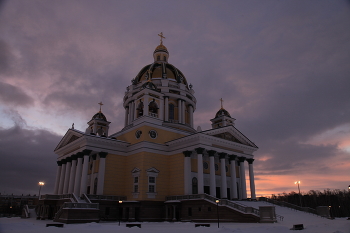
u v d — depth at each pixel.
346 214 108.12
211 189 45.47
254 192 53.91
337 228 25.20
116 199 46.53
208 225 30.06
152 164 48.19
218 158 54.81
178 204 44.66
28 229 26.61
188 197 44.12
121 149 51.03
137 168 47.47
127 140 53.19
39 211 49.84
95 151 47.91
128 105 68.56
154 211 45.66
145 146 48.12
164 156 50.38
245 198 51.97
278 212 42.91
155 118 51.44
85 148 47.00
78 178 47.28
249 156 55.47
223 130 50.91
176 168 48.94
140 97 54.06
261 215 35.00
